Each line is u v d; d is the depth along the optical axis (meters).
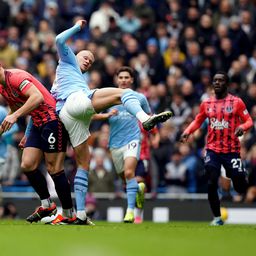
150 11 71.12
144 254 17.95
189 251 18.73
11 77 30.88
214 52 66.00
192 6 70.62
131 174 39.97
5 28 74.69
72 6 74.44
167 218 53.62
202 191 55.62
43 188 32.97
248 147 56.31
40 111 31.20
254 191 52.97
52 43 68.88
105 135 56.66
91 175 54.12
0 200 52.72
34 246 19.92
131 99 30.14
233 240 22.58
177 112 59.69
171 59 67.12
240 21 71.56
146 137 42.94
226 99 38.62
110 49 68.00
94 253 18.05
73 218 32.22
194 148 56.88
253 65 64.69
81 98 30.41
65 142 31.59
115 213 53.62
